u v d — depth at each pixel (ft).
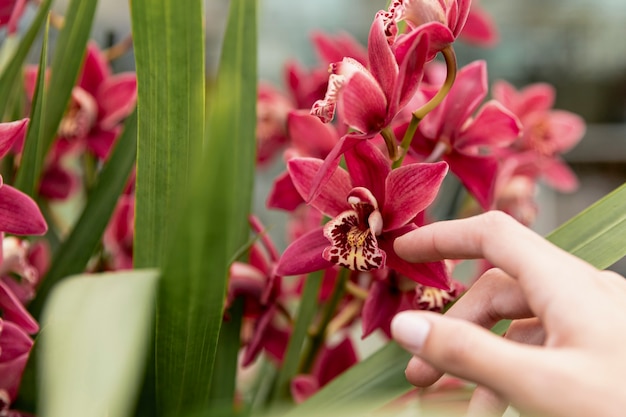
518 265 1.03
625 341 0.93
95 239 1.43
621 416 0.89
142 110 1.19
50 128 1.51
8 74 1.40
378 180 1.29
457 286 1.39
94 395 0.82
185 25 1.16
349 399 1.20
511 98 1.93
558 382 0.91
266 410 1.42
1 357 1.25
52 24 1.84
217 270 1.00
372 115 1.20
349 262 1.28
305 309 1.46
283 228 3.36
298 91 2.04
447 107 1.45
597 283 1.00
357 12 4.20
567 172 2.20
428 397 1.46
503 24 4.22
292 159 1.31
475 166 1.48
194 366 1.15
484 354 0.94
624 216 1.24
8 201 1.26
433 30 1.17
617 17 4.13
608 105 4.26
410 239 1.21
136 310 0.91
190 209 0.94
